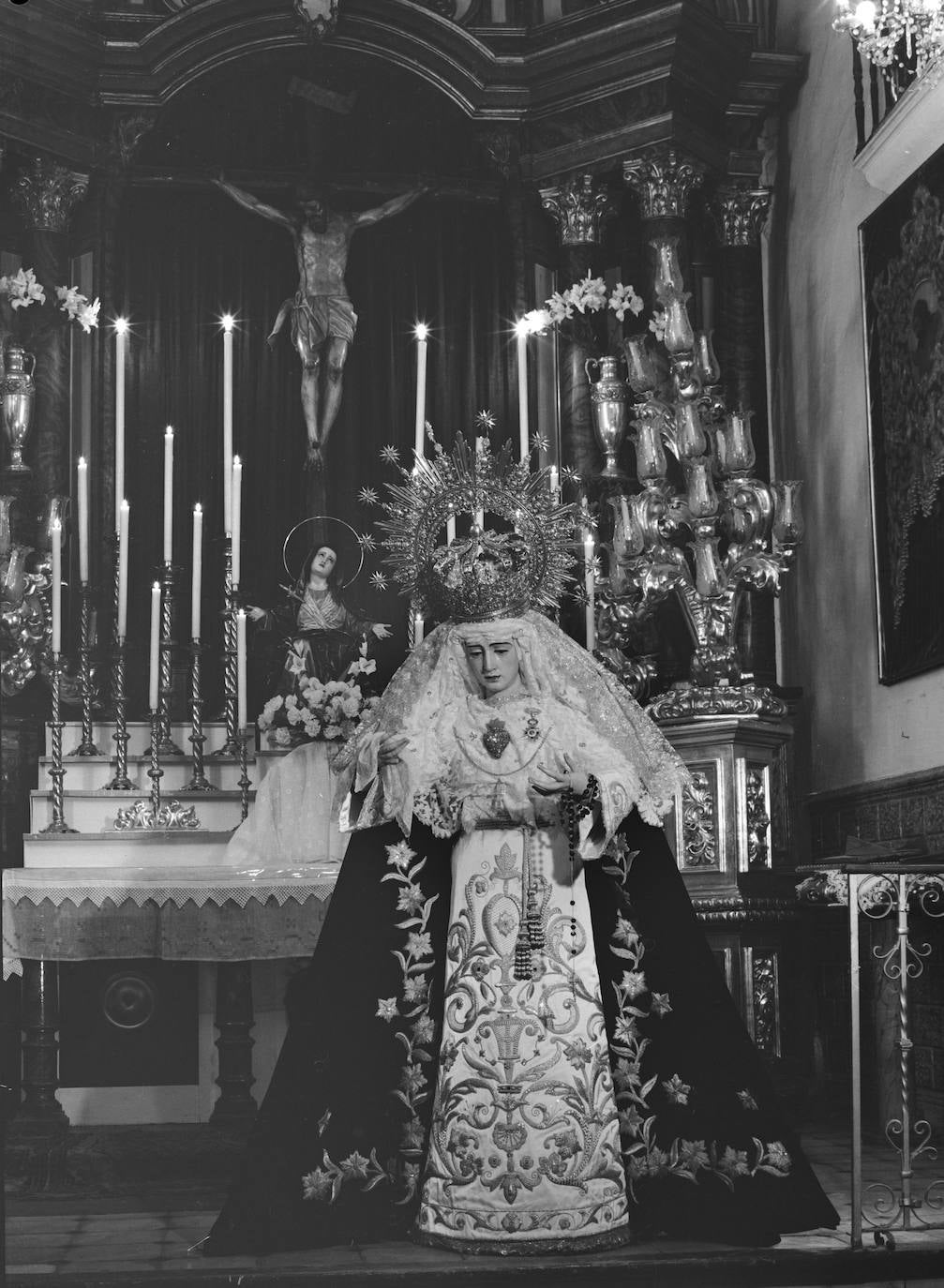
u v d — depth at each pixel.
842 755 7.80
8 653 7.47
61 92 8.31
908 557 7.00
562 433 8.59
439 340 8.84
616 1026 4.86
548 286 8.89
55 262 8.38
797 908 6.70
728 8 8.91
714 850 6.85
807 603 8.28
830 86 8.20
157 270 8.71
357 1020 4.85
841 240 7.96
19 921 5.81
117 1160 5.95
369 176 8.84
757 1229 4.63
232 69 8.49
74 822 7.39
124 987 6.81
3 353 7.93
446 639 5.02
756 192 8.79
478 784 4.86
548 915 4.82
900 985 4.81
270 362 8.72
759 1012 6.66
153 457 8.55
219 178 8.52
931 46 6.35
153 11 8.62
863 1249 4.53
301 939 5.86
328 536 8.47
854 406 7.75
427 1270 4.36
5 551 7.46
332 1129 4.75
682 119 8.47
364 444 8.70
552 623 5.05
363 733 5.04
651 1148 4.79
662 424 7.46
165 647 7.66
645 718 4.99
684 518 7.37
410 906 4.94
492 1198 4.59
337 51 8.50
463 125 8.85
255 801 6.97
